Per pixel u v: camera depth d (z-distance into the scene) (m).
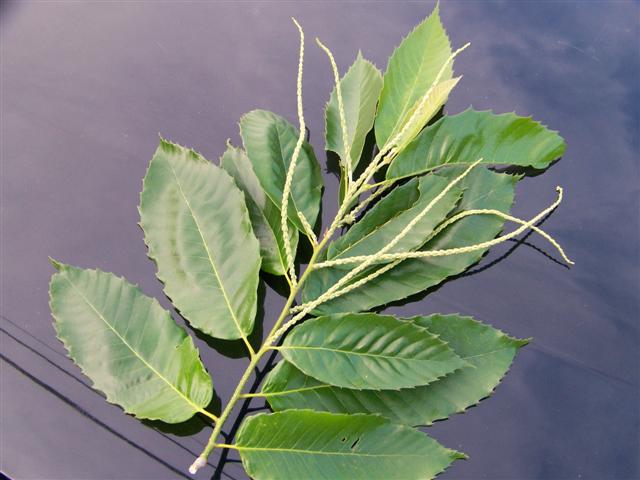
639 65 0.82
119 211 0.73
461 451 0.67
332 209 0.74
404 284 0.68
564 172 0.76
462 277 0.72
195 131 0.76
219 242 0.68
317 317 0.67
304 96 0.78
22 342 0.69
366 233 0.68
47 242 0.72
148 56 0.79
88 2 0.80
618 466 0.68
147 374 0.65
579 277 0.73
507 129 0.72
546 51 0.81
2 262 0.71
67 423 0.67
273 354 0.69
